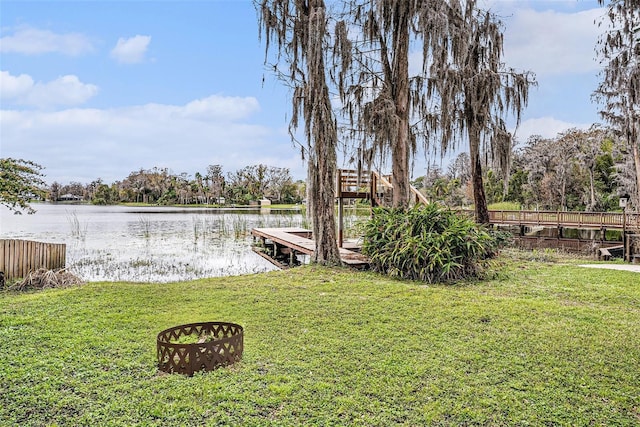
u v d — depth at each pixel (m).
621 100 15.94
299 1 8.30
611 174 23.83
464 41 9.54
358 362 3.32
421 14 8.63
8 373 3.04
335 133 8.44
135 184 61.28
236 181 59.81
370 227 8.57
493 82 10.86
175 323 4.44
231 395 2.72
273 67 8.48
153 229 21.78
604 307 5.29
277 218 29.45
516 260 10.22
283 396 2.72
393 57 9.55
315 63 7.96
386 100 9.01
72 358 3.36
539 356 3.46
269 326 4.34
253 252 13.59
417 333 4.09
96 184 64.56
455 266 7.23
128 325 4.34
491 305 5.23
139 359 3.36
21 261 7.82
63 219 30.27
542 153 28.56
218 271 9.94
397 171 9.67
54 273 7.38
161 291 6.22
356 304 5.30
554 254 12.98
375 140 8.95
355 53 9.43
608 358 3.43
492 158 11.41
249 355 3.47
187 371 3.10
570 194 27.39
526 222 18.05
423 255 7.14
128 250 13.56
